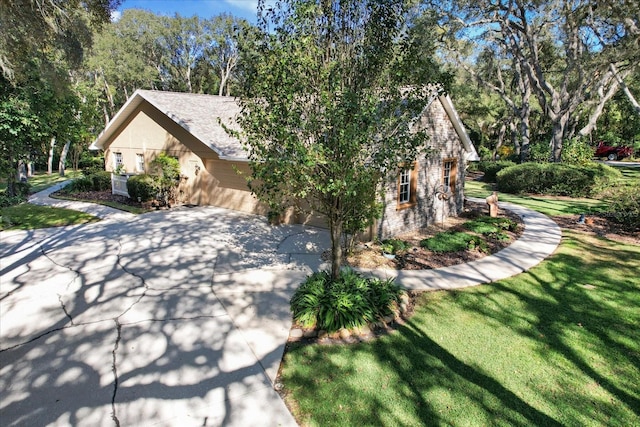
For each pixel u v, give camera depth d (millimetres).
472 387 3916
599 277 6867
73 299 6102
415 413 3562
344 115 4441
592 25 15430
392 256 7961
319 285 5582
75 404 3707
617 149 32094
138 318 5457
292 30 4762
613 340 4777
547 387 3912
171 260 8086
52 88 13922
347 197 4812
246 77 5059
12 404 3719
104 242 9477
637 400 3713
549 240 9469
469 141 12578
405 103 5043
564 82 18891
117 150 17781
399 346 4695
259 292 6367
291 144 4441
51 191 18234
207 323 5301
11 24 9391
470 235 9734
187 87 46156
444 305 5840
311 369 4254
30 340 4871
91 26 12875
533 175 17188
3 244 9266
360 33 4840
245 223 11602
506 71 29688
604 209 13109
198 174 14258
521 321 5305
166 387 3947
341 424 3434
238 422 3465
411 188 10477
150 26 38500
